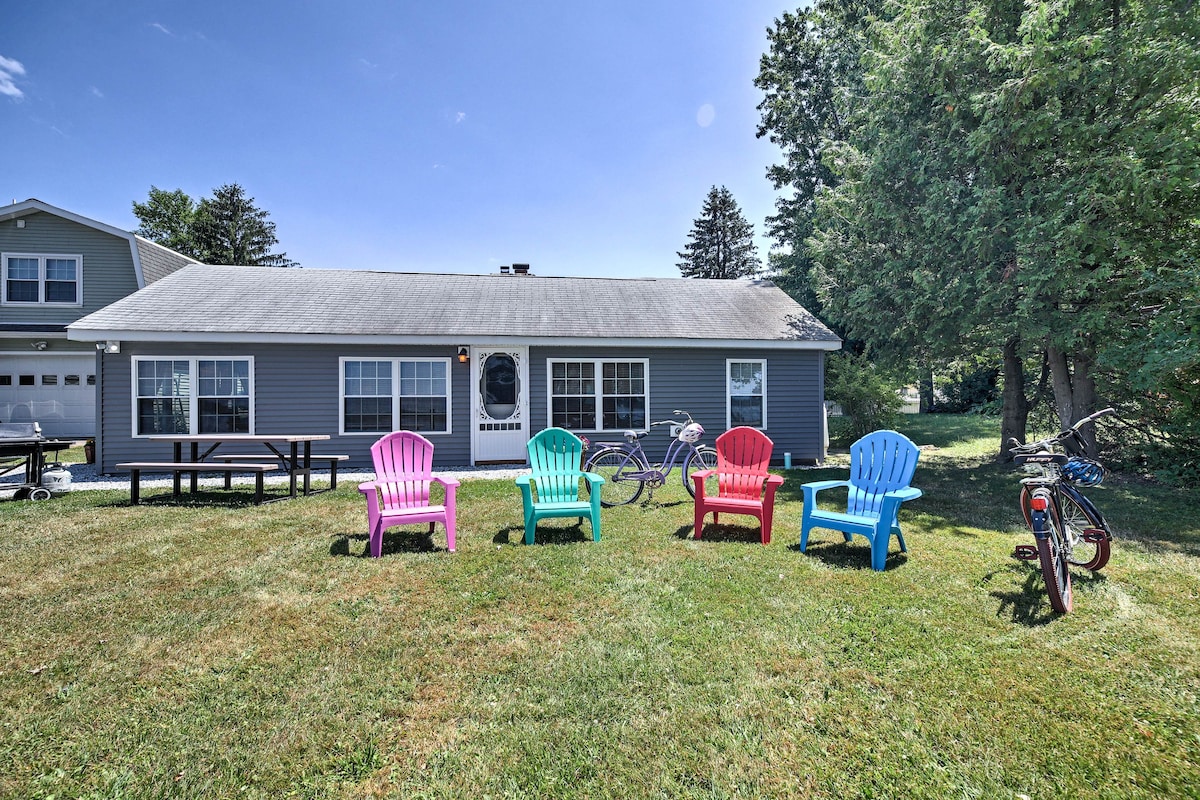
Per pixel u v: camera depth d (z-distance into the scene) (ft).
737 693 7.59
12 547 14.87
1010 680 7.89
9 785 5.93
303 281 37.01
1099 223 22.07
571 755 6.33
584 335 32.09
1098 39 20.36
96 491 23.53
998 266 25.75
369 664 8.48
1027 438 37.06
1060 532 11.57
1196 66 19.69
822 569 12.93
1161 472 24.18
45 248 44.80
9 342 44.04
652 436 33.88
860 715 7.07
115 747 6.55
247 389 30.22
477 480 26.22
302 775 6.07
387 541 15.53
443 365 32.45
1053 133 22.67
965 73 24.91
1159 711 7.14
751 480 16.80
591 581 12.15
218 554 14.25
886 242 30.12
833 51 55.93
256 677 8.14
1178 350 19.70
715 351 34.55
